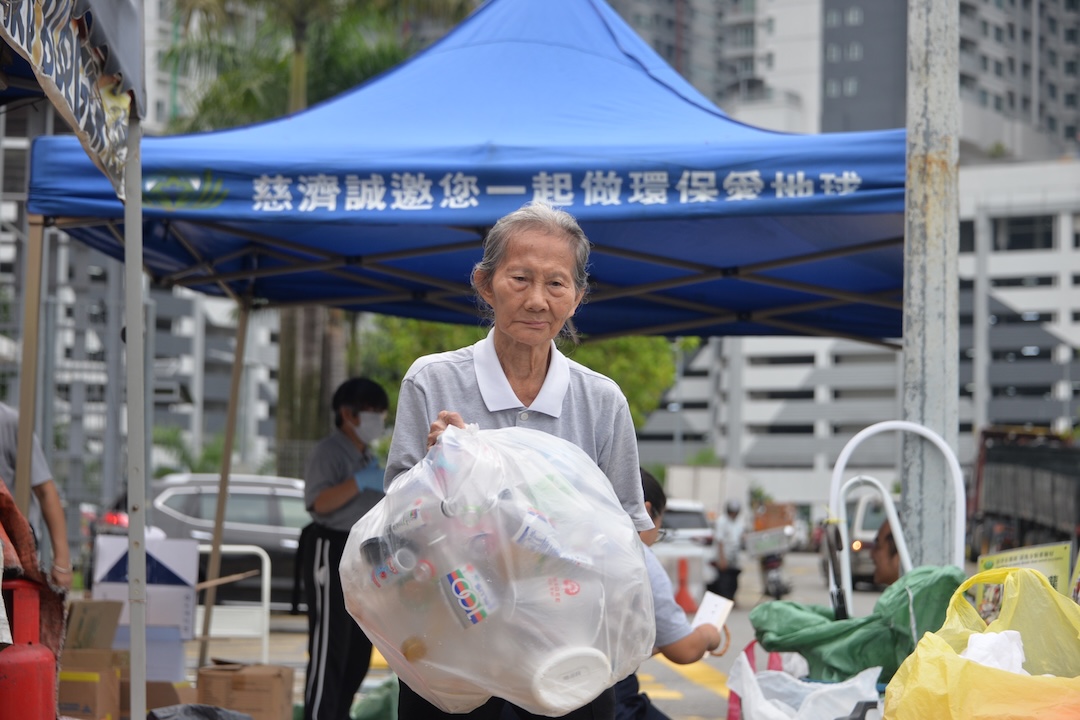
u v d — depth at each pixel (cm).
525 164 503
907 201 470
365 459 630
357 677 600
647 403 3058
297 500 1529
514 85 597
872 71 10869
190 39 2342
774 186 492
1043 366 8500
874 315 827
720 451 9525
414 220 502
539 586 243
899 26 10769
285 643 1232
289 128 555
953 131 466
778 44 11281
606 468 289
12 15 283
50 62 309
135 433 377
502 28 637
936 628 393
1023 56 12269
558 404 282
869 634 400
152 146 510
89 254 1351
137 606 372
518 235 274
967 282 8931
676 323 849
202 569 1484
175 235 668
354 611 256
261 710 570
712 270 704
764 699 385
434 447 253
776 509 3881
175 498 1513
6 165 1218
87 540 1359
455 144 511
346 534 601
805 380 9181
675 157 498
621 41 643
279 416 2456
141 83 386
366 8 2269
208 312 7425
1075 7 13038
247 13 2361
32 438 534
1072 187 8806
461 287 727
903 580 404
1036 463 2784
